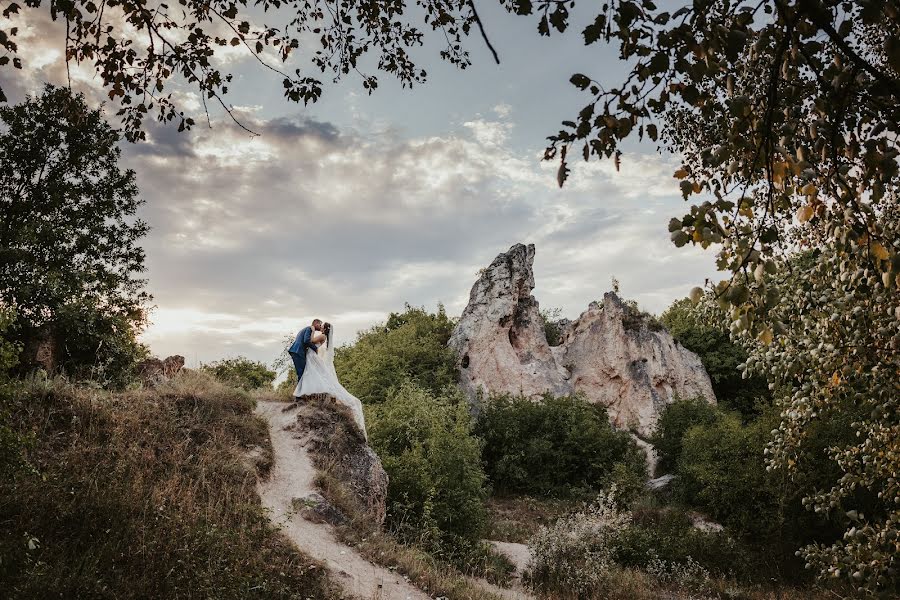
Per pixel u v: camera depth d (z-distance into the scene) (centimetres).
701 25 256
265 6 552
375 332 3588
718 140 668
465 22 634
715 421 2420
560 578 1209
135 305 1927
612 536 1413
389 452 1414
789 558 1412
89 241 1884
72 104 555
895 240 403
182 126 532
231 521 799
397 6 611
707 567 1423
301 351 1369
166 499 768
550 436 2455
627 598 1180
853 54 246
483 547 1305
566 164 273
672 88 277
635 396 3136
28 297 1587
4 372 555
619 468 2136
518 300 3288
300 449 1162
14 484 654
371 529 999
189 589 622
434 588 865
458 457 1373
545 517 1936
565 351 3466
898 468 622
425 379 2800
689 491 1912
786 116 288
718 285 283
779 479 1420
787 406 684
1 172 1794
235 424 1112
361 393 2552
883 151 277
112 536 658
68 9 441
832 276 566
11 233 1716
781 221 568
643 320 3434
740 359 3466
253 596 662
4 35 418
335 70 627
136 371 1505
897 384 541
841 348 557
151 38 486
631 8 243
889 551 584
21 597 520
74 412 891
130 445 873
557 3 256
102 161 1922
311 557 807
